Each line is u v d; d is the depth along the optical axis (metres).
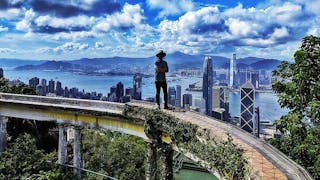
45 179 39.44
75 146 40.34
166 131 25.89
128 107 31.97
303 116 24.44
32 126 54.69
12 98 43.69
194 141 22.00
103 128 36.12
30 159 42.41
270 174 12.91
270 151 16.17
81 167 41.75
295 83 24.62
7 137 51.38
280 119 26.33
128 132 33.34
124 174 53.12
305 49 24.58
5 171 40.69
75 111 37.59
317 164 21.91
